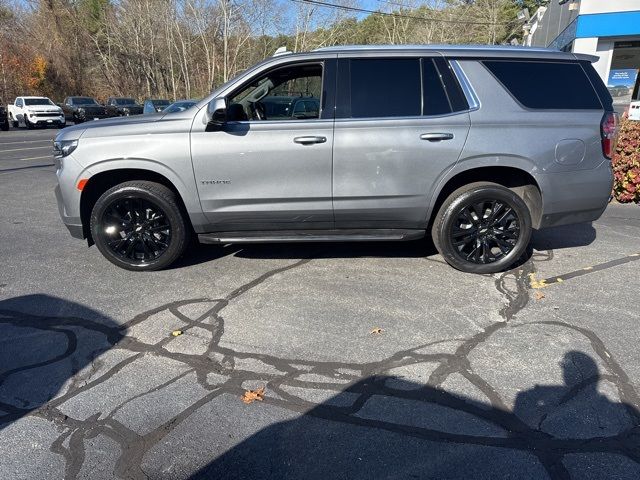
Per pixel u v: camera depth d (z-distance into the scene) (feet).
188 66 147.54
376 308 11.98
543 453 7.30
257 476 7.02
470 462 7.16
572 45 71.92
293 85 13.53
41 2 140.15
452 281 13.52
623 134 22.74
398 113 12.93
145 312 12.00
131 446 7.62
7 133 78.38
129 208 13.96
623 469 6.97
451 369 9.43
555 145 12.93
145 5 142.92
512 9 160.56
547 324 11.05
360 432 7.83
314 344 10.42
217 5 128.67
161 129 13.04
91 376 9.45
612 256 15.30
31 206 23.88
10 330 11.22
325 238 13.80
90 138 13.23
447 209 13.43
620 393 8.61
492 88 13.01
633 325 10.93
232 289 13.24
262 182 13.07
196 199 13.29
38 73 132.36
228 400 8.68
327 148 12.78
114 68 152.97
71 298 12.82
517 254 13.83
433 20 140.46
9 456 7.43
